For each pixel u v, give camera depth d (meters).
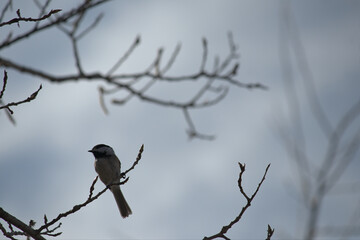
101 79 7.09
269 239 6.05
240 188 6.30
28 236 6.89
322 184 6.18
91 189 6.85
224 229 6.31
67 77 6.75
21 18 6.26
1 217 7.00
